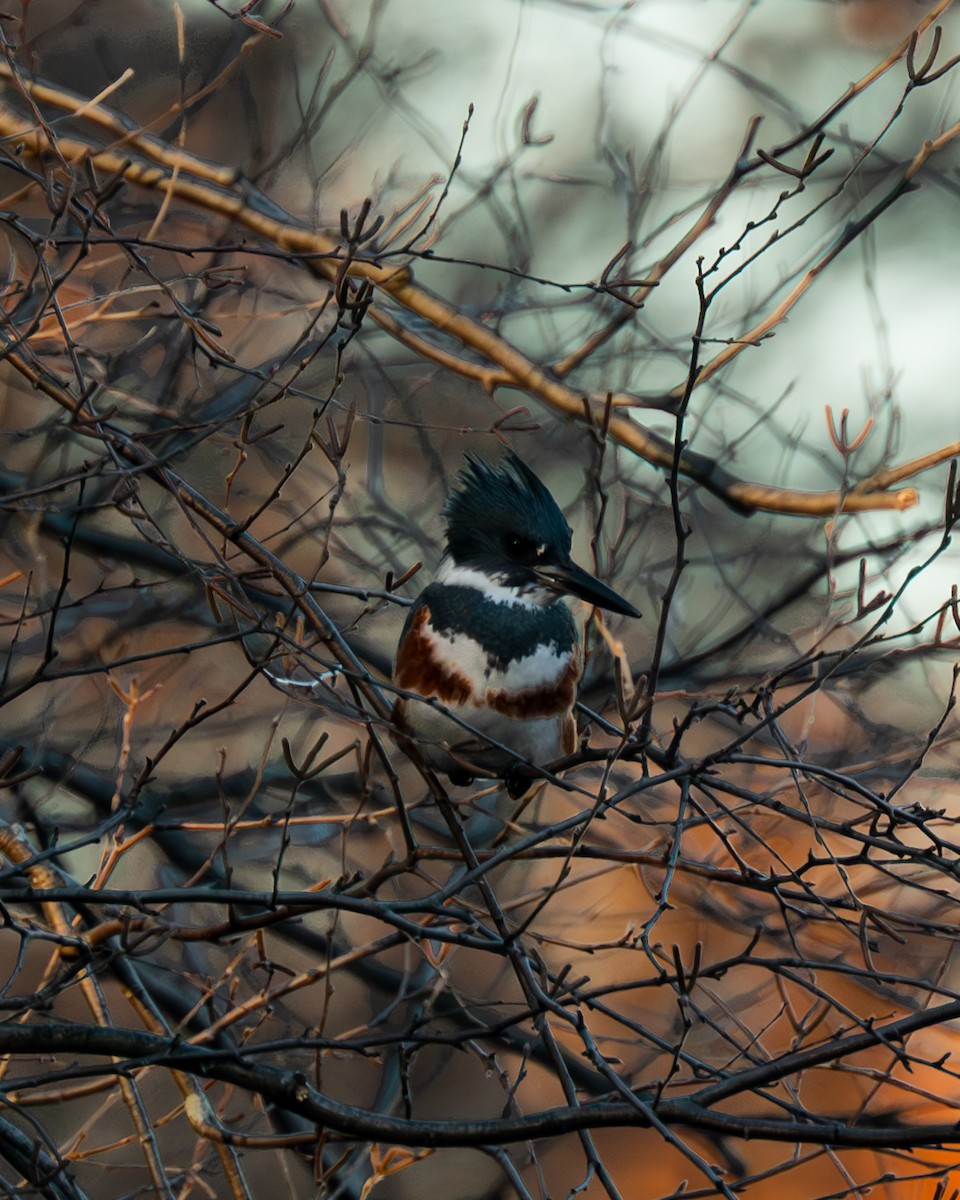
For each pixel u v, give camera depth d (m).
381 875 6.46
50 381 6.98
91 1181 11.17
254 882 11.32
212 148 11.30
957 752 10.48
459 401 12.18
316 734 12.11
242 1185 7.21
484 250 11.93
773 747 10.55
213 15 11.55
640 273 9.02
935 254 15.11
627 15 10.21
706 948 11.72
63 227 8.38
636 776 11.28
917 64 13.37
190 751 12.29
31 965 12.56
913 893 11.10
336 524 10.52
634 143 12.70
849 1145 5.29
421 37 12.05
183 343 9.41
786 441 10.53
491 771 8.16
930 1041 10.36
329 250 8.59
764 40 13.50
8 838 7.78
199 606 10.91
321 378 10.91
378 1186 11.66
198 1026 9.69
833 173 11.05
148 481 11.15
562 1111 5.57
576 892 11.82
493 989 10.29
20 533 10.46
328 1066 11.60
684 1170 12.65
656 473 11.34
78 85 11.80
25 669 11.29
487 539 8.22
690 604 11.54
